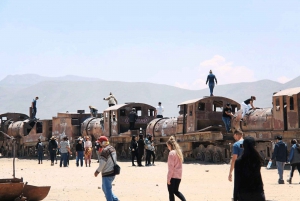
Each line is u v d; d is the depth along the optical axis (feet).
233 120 114.11
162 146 144.25
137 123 158.10
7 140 212.43
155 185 74.64
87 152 123.75
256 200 37.76
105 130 159.74
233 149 43.98
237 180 38.37
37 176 94.53
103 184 50.83
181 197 48.42
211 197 59.77
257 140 106.42
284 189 65.26
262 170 96.02
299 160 71.10
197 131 122.11
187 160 130.11
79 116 177.99
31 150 190.60
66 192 67.15
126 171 101.50
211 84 129.90
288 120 99.30
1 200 53.78
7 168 122.72
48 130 183.42
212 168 104.42
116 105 162.40
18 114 222.07
